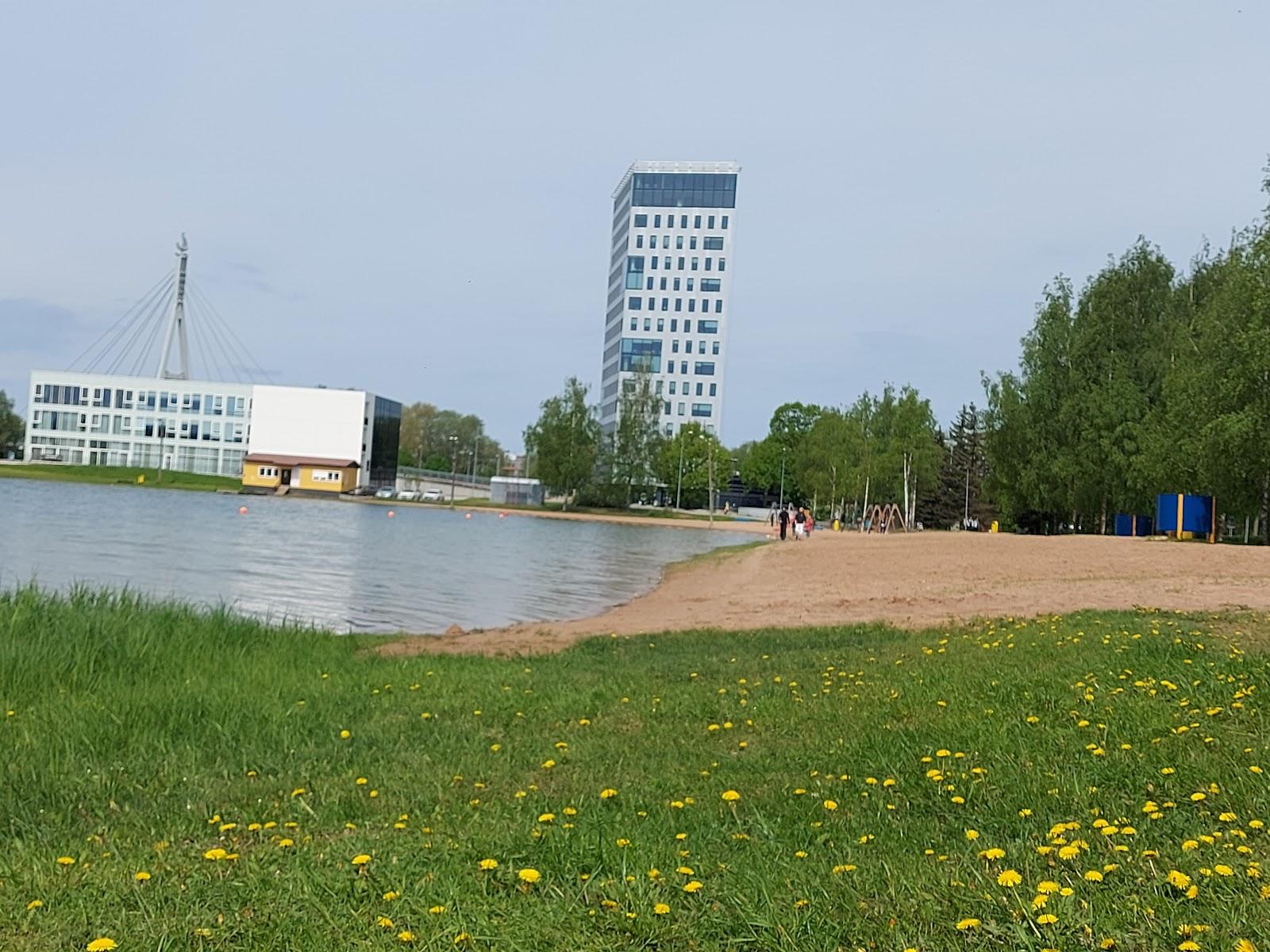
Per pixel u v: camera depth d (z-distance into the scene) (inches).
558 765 343.0
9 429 6604.3
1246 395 1972.2
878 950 180.2
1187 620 652.7
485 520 3875.5
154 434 5944.9
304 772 336.8
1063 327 2861.7
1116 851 220.7
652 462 5329.7
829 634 711.1
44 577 1270.9
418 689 502.0
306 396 5615.2
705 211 6309.1
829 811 274.8
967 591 1021.8
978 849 234.1
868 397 4404.5
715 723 404.5
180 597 1080.2
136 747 368.5
